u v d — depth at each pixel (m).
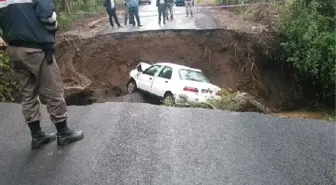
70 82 15.01
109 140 4.82
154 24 19.64
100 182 3.83
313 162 4.33
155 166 4.18
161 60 17.45
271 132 5.19
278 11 18.42
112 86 16.77
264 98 16.83
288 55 16.61
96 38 17.44
